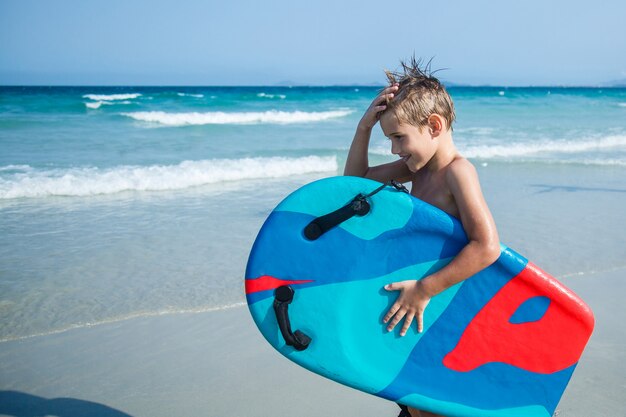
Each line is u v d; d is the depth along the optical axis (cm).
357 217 185
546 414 194
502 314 189
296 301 188
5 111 2131
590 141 1463
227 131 1672
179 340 364
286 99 3606
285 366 336
